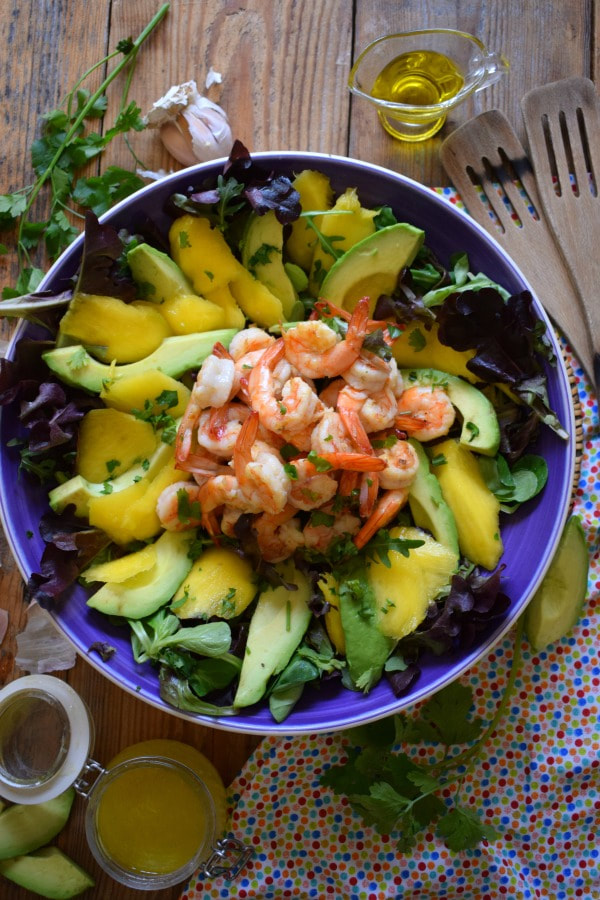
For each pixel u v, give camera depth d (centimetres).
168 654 78
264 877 86
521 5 89
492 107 89
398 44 86
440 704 84
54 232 87
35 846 87
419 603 79
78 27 89
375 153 88
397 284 80
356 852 87
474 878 87
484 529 80
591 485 86
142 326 79
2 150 89
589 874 86
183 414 80
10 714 87
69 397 79
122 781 88
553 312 87
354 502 79
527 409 81
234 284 81
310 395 77
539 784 86
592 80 89
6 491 78
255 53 89
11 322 88
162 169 89
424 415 80
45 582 78
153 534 80
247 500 77
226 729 78
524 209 87
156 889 85
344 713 79
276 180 78
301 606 80
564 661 86
